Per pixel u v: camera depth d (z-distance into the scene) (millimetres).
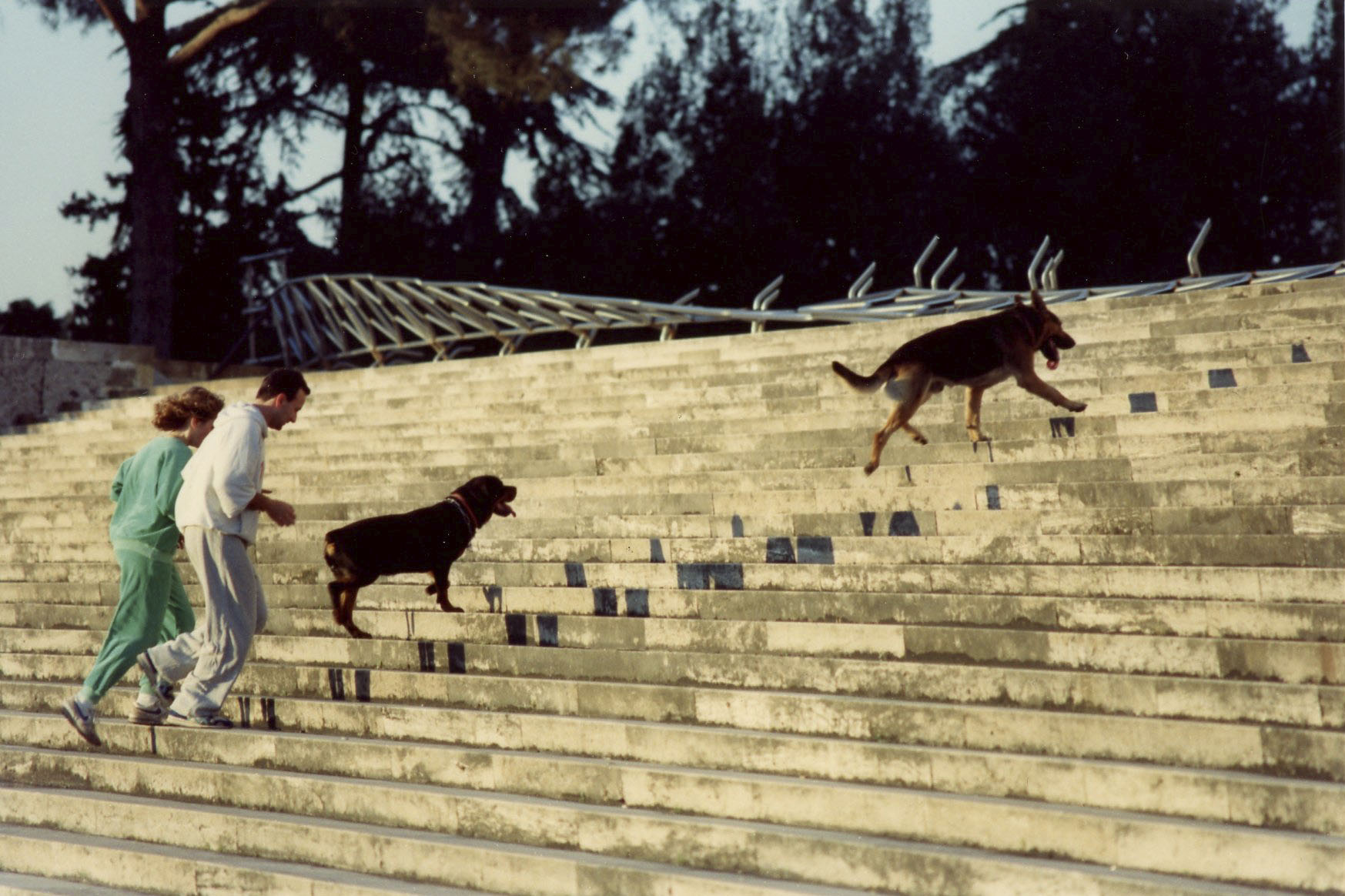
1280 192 27781
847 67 31484
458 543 6512
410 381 12836
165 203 28641
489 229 30750
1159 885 3445
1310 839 3398
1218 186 27391
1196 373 7379
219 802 5480
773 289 14156
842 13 32000
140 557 5781
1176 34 28203
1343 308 8055
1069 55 28828
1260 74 27875
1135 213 27578
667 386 10289
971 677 4605
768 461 7750
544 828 4672
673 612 6051
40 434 12961
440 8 28375
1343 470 5590
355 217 30766
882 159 30156
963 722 4375
